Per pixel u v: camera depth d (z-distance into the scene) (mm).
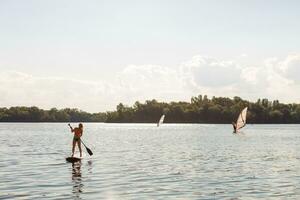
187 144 60156
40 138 78438
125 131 136500
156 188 20641
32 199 17734
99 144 59312
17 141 66188
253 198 18281
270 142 66375
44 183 22016
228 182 22703
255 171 27562
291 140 73625
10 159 34906
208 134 105625
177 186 21297
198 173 26391
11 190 19891
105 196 18531
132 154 40969
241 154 41969
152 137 87125
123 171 27188
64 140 70062
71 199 17797
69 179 23453
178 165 31078
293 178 24266
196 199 18031
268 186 21359
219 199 18016
